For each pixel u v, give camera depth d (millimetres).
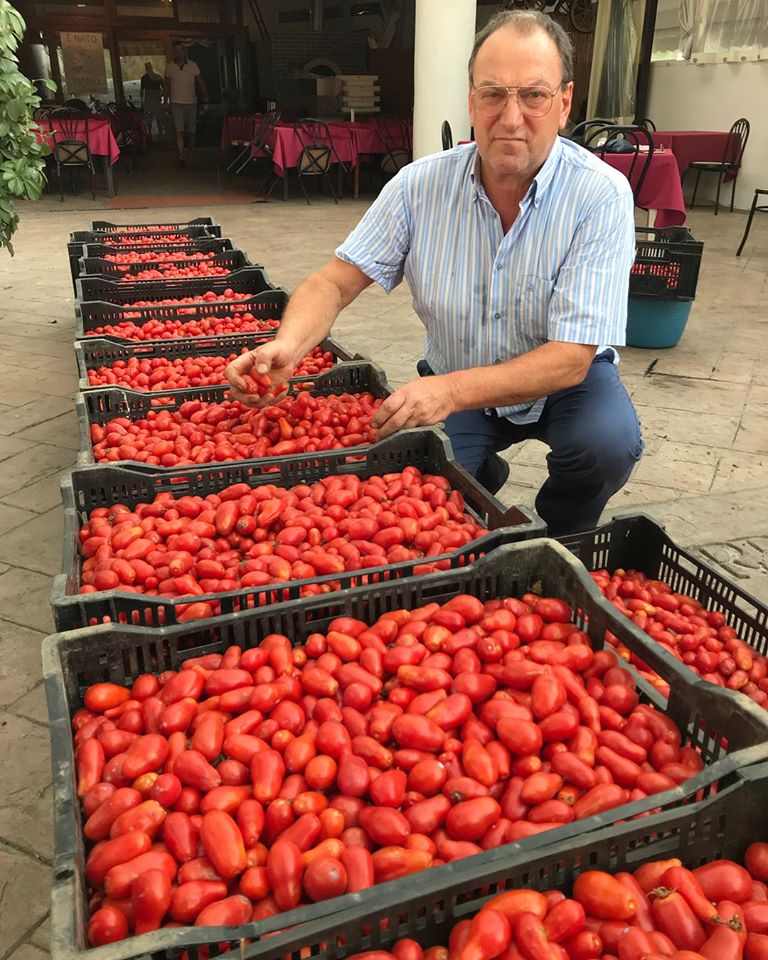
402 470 2447
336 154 11703
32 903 1806
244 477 2350
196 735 1402
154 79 19188
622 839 1178
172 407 2971
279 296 4277
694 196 10984
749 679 1984
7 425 4324
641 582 2297
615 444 2461
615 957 1105
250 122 13461
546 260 2234
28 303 6711
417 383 2057
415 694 1542
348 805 1325
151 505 2193
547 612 1738
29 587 2932
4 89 5367
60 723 1367
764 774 1223
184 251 5602
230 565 2012
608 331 2160
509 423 2711
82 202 11781
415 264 2457
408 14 15664
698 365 5117
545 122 1986
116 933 1110
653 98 12609
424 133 10156
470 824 1239
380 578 1842
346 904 1066
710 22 11219
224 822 1221
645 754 1425
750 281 7203
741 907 1154
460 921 1118
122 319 4086
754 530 3246
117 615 1668
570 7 13445
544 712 1435
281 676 1546
